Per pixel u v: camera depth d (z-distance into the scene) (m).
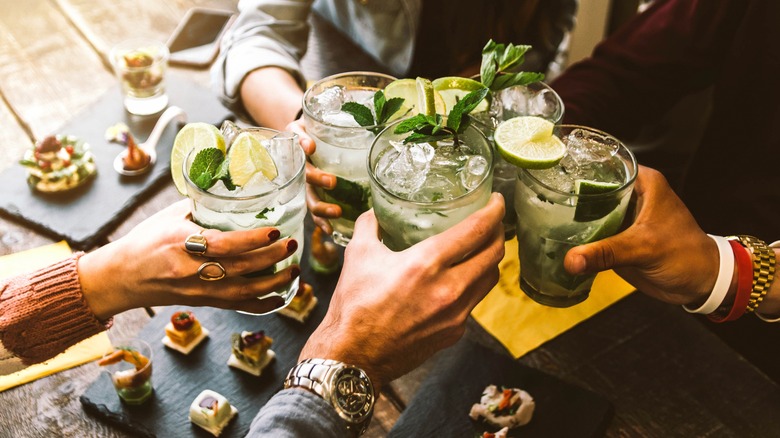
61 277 0.71
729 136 1.02
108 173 1.00
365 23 1.20
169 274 0.67
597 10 1.61
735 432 0.74
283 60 1.03
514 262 0.89
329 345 0.61
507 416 0.74
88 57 1.22
